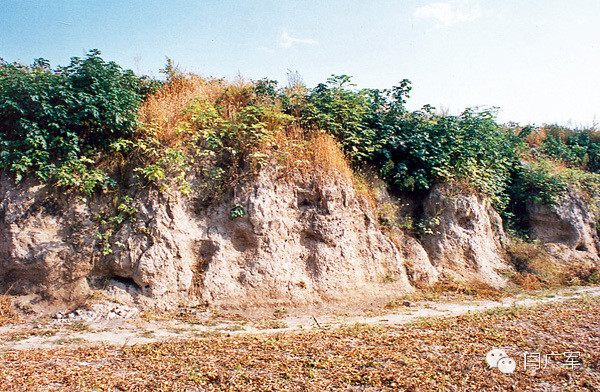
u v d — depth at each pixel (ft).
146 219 33.14
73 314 28.84
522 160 59.16
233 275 33.99
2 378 17.48
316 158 38.78
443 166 45.68
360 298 36.01
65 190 33.01
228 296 32.96
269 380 17.89
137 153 35.53
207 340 24.08
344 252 37.09
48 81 34.06
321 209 37.73
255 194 35.91
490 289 41.11
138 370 19.21
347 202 38.70
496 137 52.31
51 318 28.76
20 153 32.07
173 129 36.81
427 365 19.39
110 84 35.65
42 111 32.99
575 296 39.52
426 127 45.96
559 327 24.86
